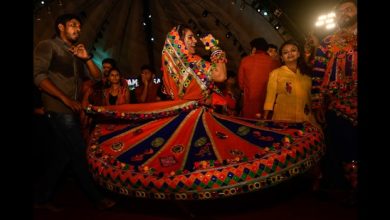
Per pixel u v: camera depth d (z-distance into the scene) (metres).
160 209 3.90
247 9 10.15
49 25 8.62
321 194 4.47
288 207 4.01
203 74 3.62
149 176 3.19
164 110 3.68
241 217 3.64
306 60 4.75
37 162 4.79
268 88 4.71
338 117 4.00
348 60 3.96
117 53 11.68
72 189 5.07
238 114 6.95
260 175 3.13
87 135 4.42
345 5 4.00
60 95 3.81
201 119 3.61
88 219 3.65
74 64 4.14
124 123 3.89
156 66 12.12
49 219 3.66
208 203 4.05
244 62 5.56
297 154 3.27
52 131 3.98
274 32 9.91
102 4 10.27
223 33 11.14
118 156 3.43
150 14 11.33
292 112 4.64
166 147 3.39
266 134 3.42
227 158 3.17
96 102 5.58
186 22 11.45
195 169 3.12
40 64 3.86
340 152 4.04
